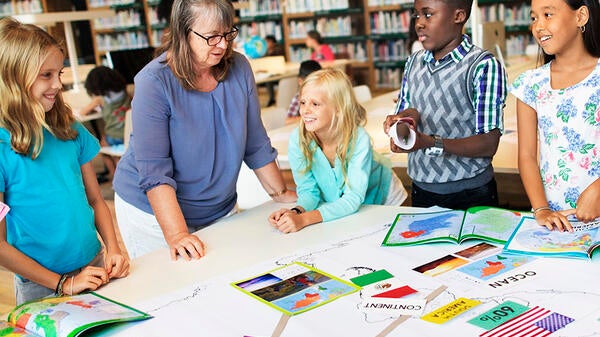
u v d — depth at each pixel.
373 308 1.35
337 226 1.91
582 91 1.86
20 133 1.61
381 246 1.70
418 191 2.31
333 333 1.27
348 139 2.05
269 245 1.80
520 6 8.09
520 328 1.21
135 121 1.88
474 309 1.30
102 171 6.27
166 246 1.96
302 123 2.11
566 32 1.79
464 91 2.07
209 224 2.17
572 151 1.90
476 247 1.62
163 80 1.85
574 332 1.18
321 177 2.13
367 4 9.28
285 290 1.48
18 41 1.57
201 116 1.93
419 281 1.46
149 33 11.15
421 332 1.24
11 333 1.39
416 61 2.24
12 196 1.68
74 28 11.45
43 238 1.75
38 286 1.81
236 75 2.00
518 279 1.42
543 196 1.85
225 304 1.45
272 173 2.22
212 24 1.77
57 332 1.34
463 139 2.01
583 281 1.38
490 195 2.22
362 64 9.66
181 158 1.97
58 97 1.75
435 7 2.00
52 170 1.73
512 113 3.45
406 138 1.83
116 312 1.42
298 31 10.06
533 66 5.12
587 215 1.68
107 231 1.90
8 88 1.58
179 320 1.39
